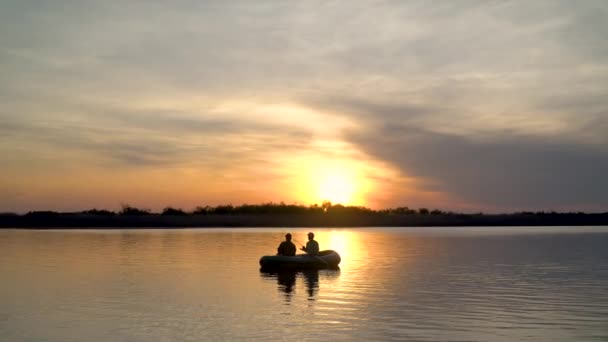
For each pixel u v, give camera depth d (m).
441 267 25.77
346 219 114.88
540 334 11.88
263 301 16.00
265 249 37.44
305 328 12.45
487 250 37.66
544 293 17.50
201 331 12.16
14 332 12.09
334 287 18.97
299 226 108.94
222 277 21.67
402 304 15.49
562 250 37.44
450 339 11.46
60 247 39.12
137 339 11.46
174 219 104.69
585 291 17.92
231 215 107.56
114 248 38.25
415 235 66.75
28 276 21.64
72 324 12.84
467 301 15.99
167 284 19.47
